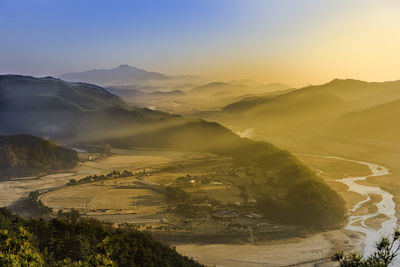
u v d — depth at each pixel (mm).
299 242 178000
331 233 189375
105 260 70062
